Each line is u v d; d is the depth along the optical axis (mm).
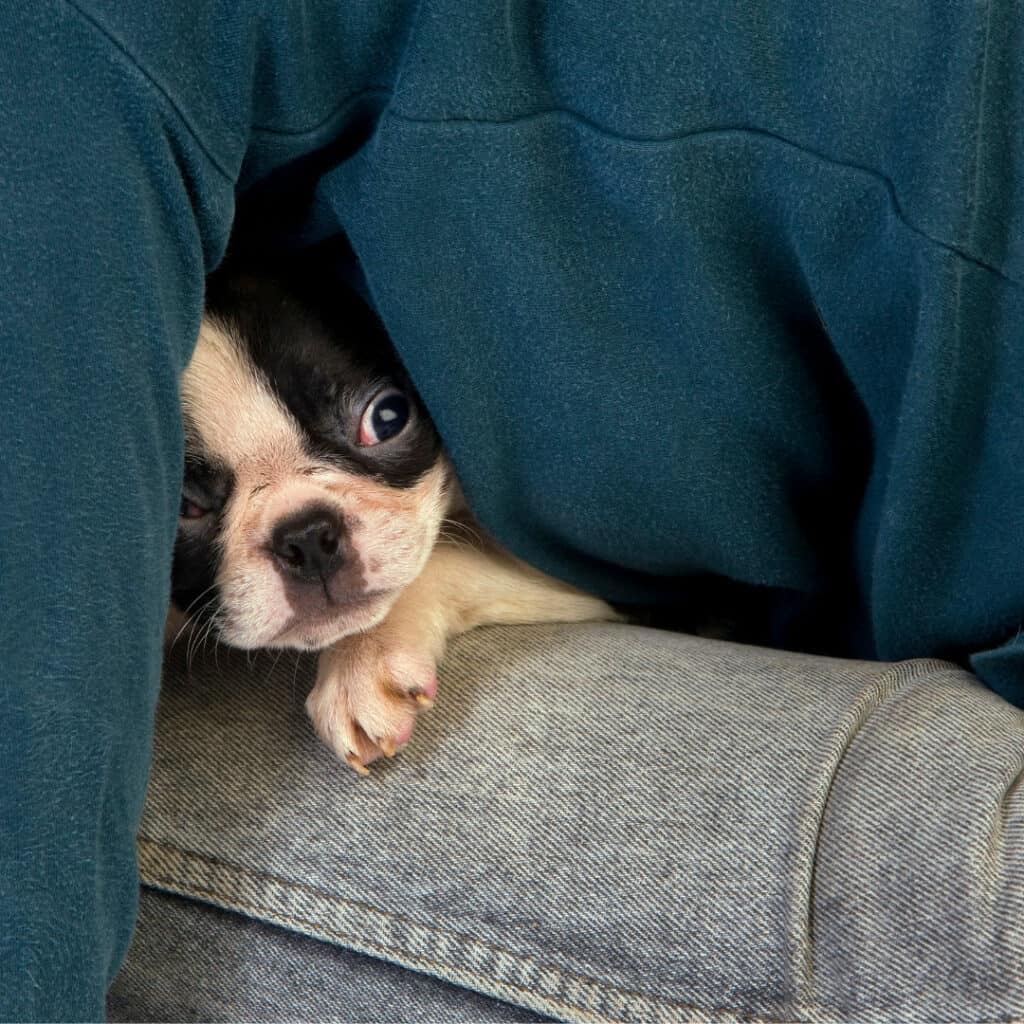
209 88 592
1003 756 612
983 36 591
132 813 599
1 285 578
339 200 623
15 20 575
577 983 609
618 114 607
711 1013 598
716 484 659
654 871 612
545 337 635
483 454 654
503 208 617
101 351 583
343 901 629
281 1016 634
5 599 580
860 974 591
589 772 632
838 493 684
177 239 597
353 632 686
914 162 602
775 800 613
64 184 579
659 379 641
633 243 625
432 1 597
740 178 615
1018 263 606
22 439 580
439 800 637
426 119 603
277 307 680
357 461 696
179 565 693
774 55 604
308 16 599
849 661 660
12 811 578
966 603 648
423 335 633
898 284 616
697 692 646
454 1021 620
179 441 608
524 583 717
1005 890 588
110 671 589
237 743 662
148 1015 647
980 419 626
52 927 576
